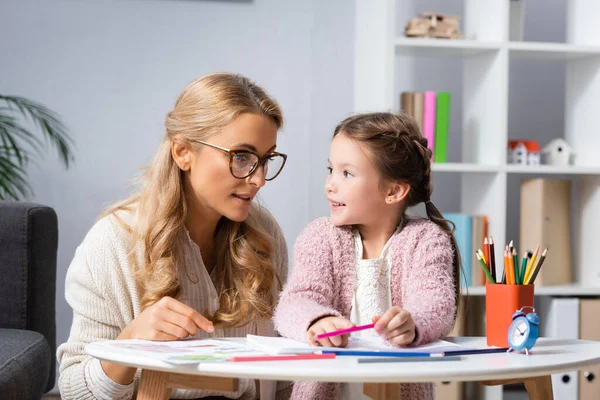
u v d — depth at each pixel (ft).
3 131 9.40
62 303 9.91
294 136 10.41
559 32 10.19
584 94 9.11
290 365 2.98
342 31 10.34
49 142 9.93
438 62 10.08
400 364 3.04
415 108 8.52
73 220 9.98
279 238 5.21
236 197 4.35
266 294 4.80
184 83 10.16
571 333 8.45
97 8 10.00
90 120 10.00
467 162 9.16
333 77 10.34
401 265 4.23
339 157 4.25
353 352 3.23
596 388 8.30
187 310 3.71
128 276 4.49
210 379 3.30
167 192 4.50
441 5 10.02
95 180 10.01
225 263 4.76
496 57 8.52
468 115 9.14
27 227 6.21
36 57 9.90
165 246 4.44
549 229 8.77
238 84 4.41
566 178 9.76
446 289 3.94
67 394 4.20
